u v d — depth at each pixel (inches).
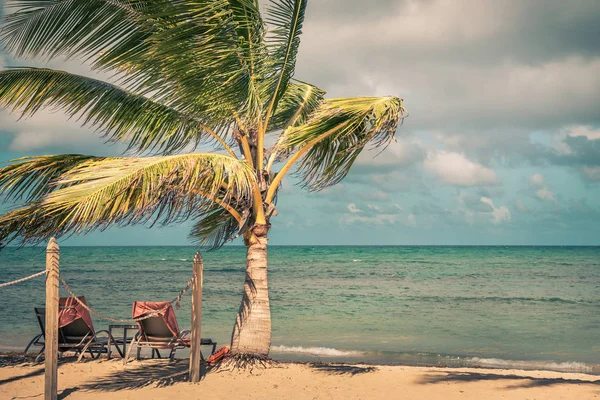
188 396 265.0
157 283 1338.6
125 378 301.4
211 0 254.5
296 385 288.5
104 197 229.9
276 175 333.1
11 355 376.5
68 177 247.3
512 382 302.8
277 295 1069.1
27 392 266.5
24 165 291.4
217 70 268.8
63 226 263.4
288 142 314.0
